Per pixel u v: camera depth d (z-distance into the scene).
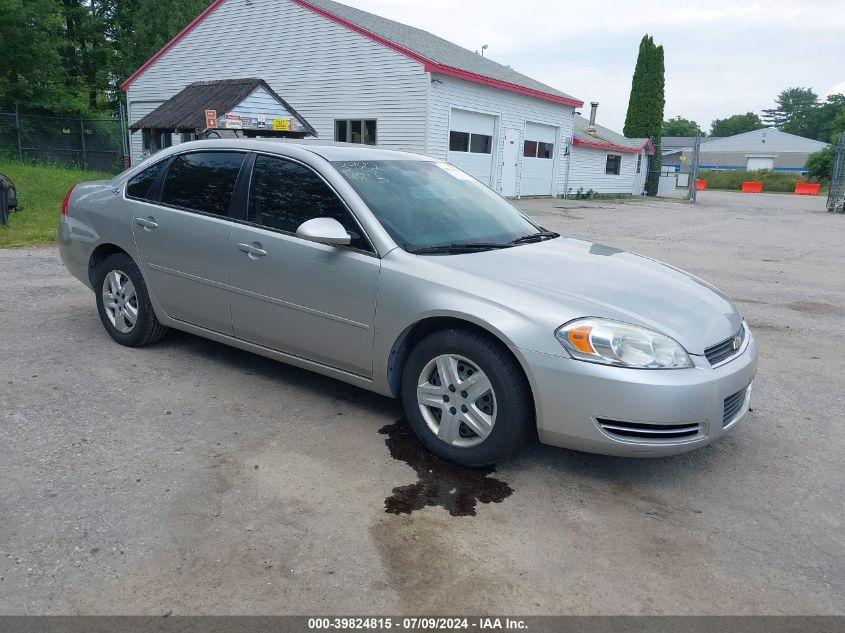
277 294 4.12
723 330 3.55
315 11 20.59
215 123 15.97
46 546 2.75
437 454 3.63
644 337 3.21
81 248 5.25
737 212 25.81
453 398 3.53
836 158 27.27
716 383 3.26
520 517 3.12
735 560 2.87
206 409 4.12
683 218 21.47
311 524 2.98
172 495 3.15
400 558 2.77
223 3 22.48
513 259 3.84
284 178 4.22
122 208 4.96
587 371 3.16
